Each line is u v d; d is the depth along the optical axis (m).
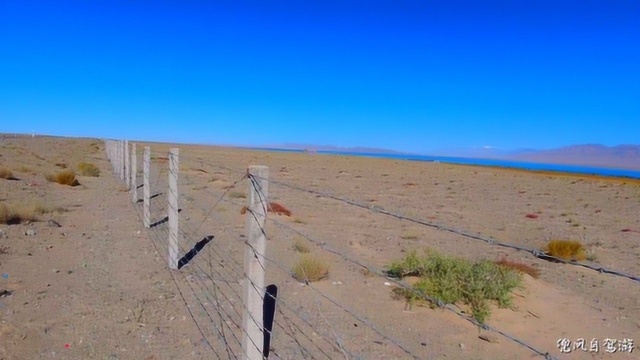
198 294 7.95
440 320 7.63
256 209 4.73
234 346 6.14
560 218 24.19
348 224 17.61
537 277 10.90
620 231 20.64
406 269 9.50
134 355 5.78
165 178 27.31
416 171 65.50
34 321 6.51
